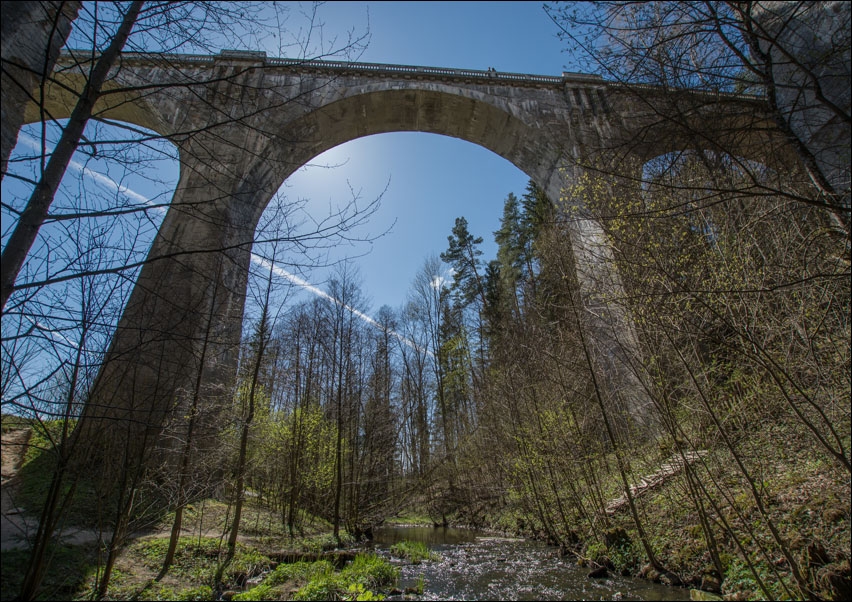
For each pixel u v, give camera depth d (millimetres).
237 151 15789
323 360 19000
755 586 6211
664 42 4465
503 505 19484
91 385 6516
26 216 2801
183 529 10953
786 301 5621
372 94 20500
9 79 3234
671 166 5031
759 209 5707
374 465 20016
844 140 5023
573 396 11242
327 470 16469
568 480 11742
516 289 24594
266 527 13398
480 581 9297
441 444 27531
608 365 10289
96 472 7207
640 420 9945
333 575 9117
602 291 8125
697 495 7094
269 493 16750
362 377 21031
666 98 4512
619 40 4801
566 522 12148
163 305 7180
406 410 28250
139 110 17750
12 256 2666
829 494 6633
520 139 21953
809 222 5430
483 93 21297
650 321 6699
